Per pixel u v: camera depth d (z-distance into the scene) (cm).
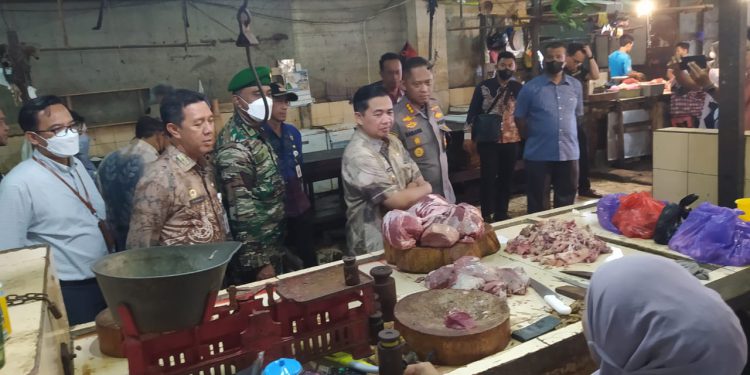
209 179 218
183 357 132
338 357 144
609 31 636
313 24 695
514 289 179
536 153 396
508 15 518
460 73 805
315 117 693
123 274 127
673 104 642
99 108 593
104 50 591
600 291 102
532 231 225
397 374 127
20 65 473
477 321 148
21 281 134
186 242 202
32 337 102
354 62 728
